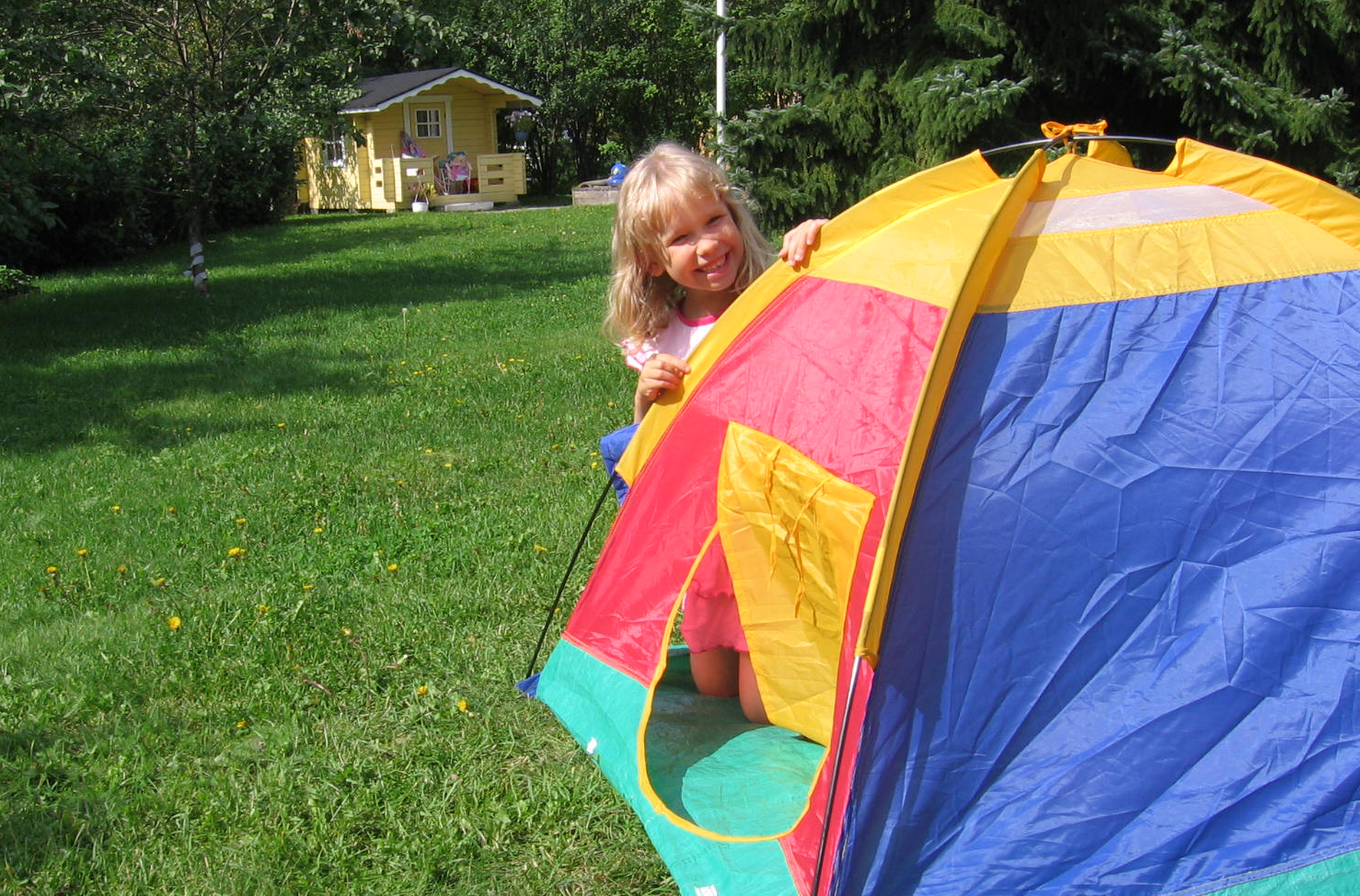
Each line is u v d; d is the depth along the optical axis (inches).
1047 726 86.9
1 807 116.9
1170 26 346.0
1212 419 89.4
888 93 375.2
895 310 97.7
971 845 85.2
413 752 125.0
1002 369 90.4
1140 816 84.0
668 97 1114.1
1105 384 90.3
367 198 1021.2
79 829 113.6
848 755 87.9
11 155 399.5
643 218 118.0
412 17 482.9
